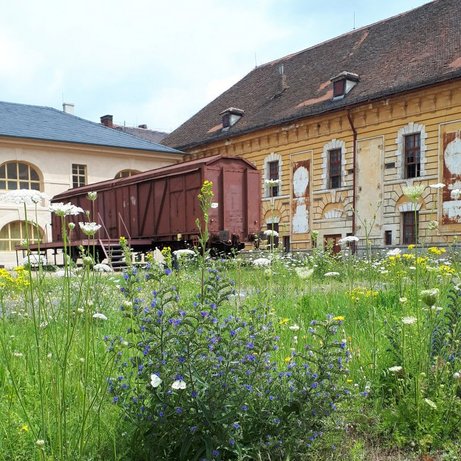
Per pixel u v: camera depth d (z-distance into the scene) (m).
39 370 2.30
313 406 2.37
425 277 5.95
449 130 23.66
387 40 30.97
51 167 32.91
